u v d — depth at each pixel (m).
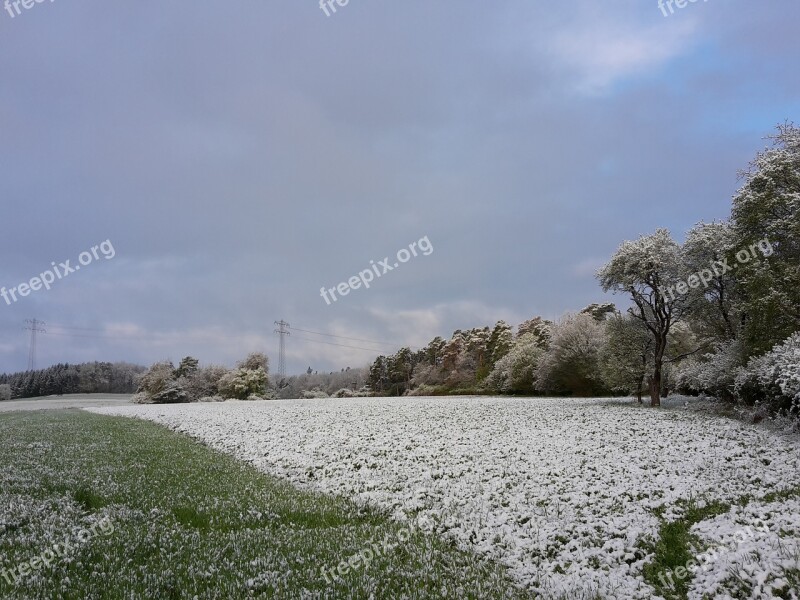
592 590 7.99
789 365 20.06
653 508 11.73
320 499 13.07
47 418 35.38
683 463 15.88
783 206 25.23
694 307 35.66
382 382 128.25
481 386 90.44
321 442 22.22
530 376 72.06
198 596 6.76
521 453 18.33
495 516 11.70
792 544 8.50
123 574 7.38
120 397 99.50
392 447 20.38
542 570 8.90
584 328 59.78
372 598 7.00
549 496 12.93
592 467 15.86
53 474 14.21
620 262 36.88
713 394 33.75
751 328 27.12
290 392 108.94
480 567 8.87
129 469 15.48
